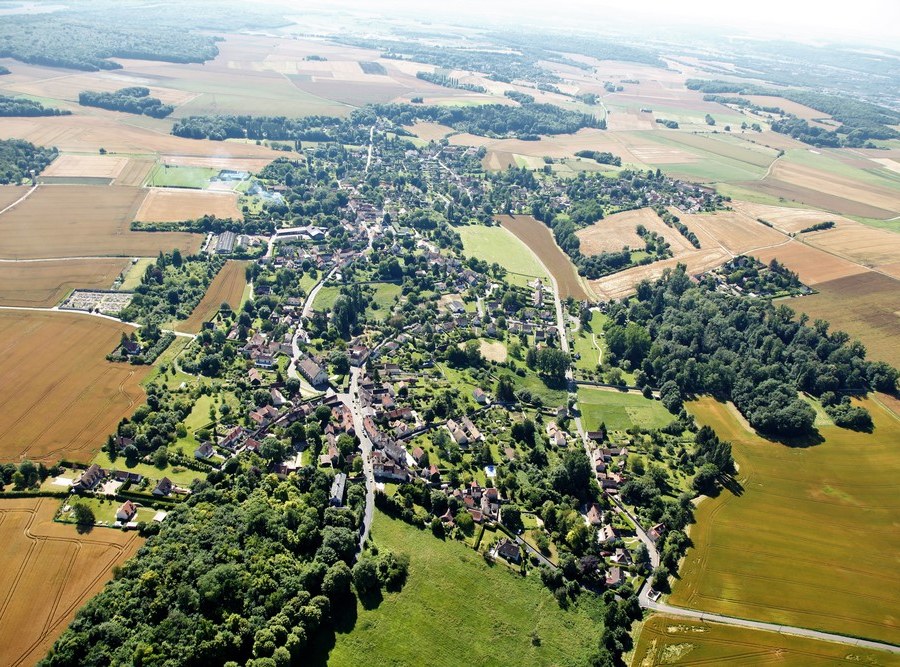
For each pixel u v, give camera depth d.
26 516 153.38
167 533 148.12
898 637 148.75
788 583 161.12
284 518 156.12
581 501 182.62
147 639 122.81
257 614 131.38
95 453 177.50
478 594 149.25
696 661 139.12
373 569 146.75
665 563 162.38
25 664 120.94
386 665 130.50
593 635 143.75
